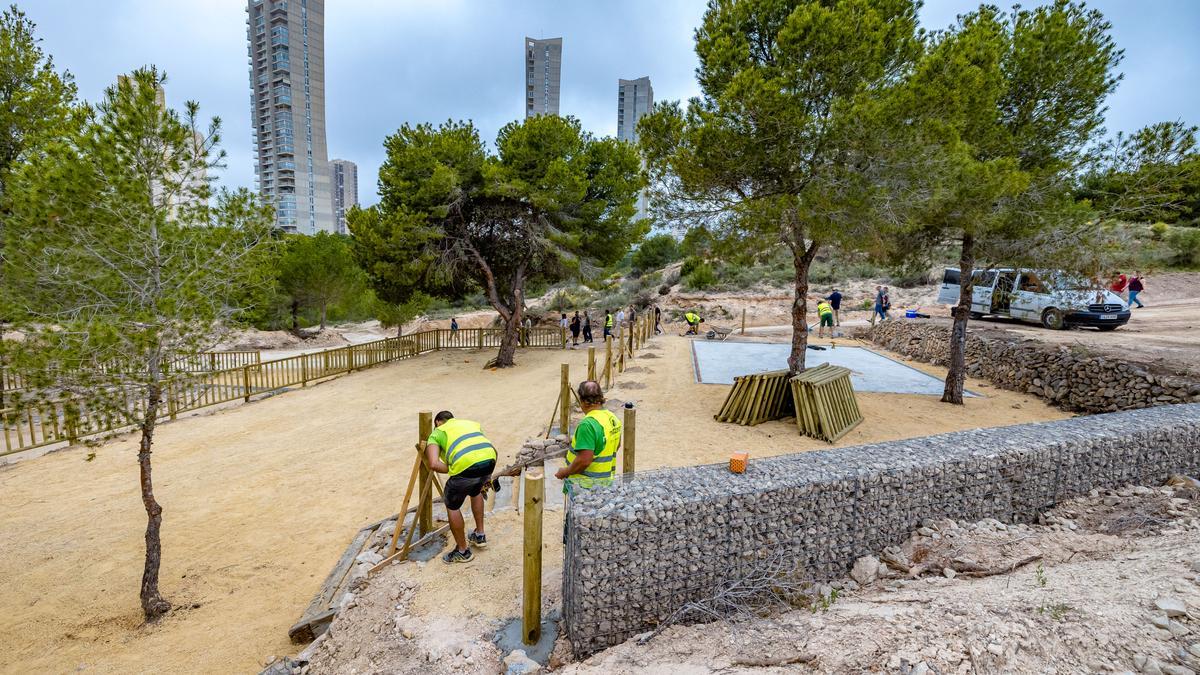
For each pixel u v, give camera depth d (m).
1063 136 11.04
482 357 22.23
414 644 3.92
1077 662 2.70
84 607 5.89
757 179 10.48
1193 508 4.82
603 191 21.03
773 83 9.02
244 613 5.71
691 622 3.78
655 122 11.09
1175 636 2.79
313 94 126.50
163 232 6.22
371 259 18.92
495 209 19.61
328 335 32.19
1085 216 10.52
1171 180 9.75
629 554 3.70
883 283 33.03
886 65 10.23
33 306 5.65
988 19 11.19
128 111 5.84
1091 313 16.25
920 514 4.58
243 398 15.06
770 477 4.23
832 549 4.25
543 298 44.91
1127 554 4.11
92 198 5.70
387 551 5.58
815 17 9.24
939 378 14.99
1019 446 5.07
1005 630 2.93
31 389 5.51
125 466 9.85
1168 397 10.16
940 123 8.85
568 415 9.66
